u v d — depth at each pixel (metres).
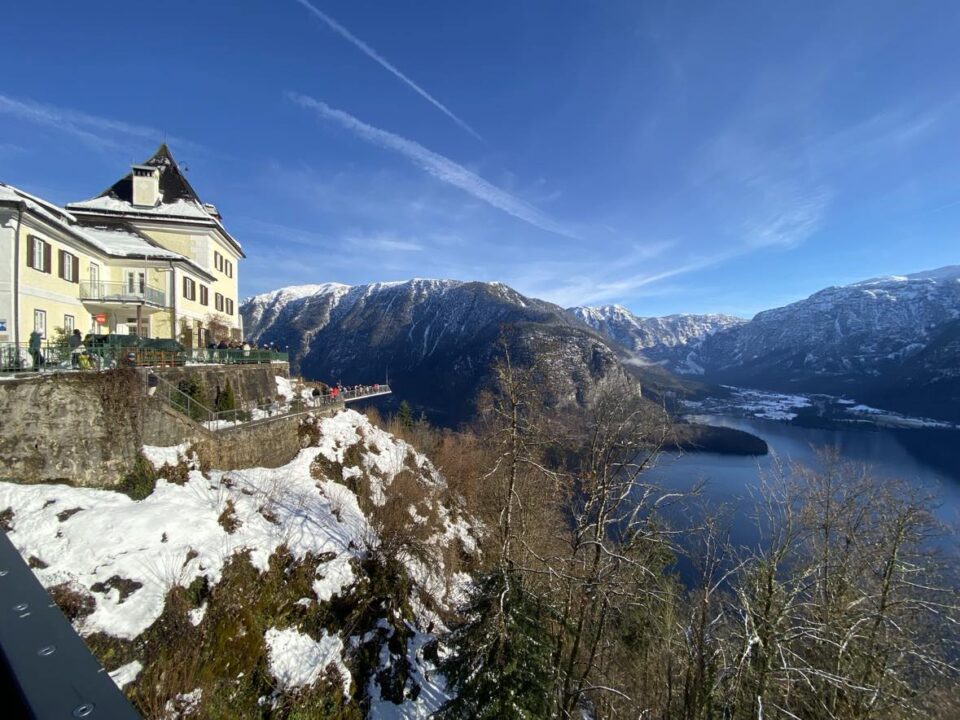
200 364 23.84
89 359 16.78
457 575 23.00
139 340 22.47
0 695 1.58
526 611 12.55
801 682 15.97
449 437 41.03
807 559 18.84
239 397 26.39
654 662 19.27
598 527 14.47
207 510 15.45
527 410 16.00
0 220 19.95
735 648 15.37
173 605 12.04
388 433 34.62
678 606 20.81
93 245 25.73
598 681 19.25
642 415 15.86
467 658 12.58
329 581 16.12
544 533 24.91
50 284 22.50
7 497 13.04
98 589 11.55
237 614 13.12
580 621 14.75
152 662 11.09
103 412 15.24
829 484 16.81
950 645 17.92
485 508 31.20
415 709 15.14
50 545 12.08
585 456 16.47
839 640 14.51
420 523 24.27
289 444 22.91
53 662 1.71
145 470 15.57
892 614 15.84
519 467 18.31
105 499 14.41
